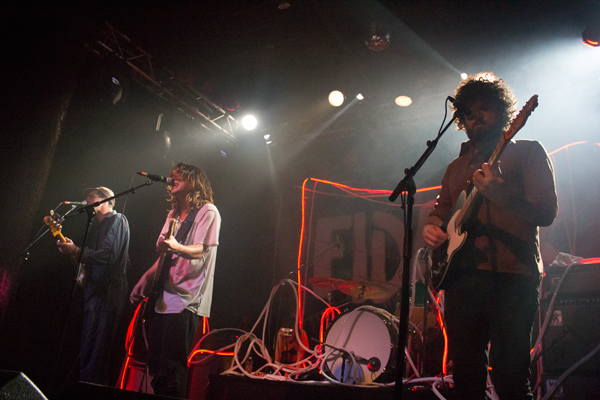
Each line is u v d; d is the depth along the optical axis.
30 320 4.45
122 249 4.02
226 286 6.93
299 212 7.80
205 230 2.89
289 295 7.05
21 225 3.65
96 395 1.87
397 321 4.02
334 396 3.06
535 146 1.83
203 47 6.41
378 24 5.76
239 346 3.92
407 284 1.88
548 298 3.60
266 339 6.57
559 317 3.47
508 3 5.21
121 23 5.69
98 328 3.66
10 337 4.28
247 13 5.86
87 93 5.14
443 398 2.69
